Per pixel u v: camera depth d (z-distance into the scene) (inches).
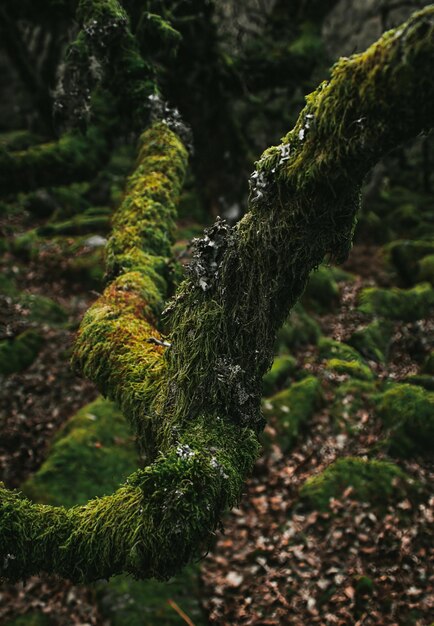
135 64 132.3
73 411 251.1
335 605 176.6
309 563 190.2
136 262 104.0
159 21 133.6
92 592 184.7
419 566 183.8
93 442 223.8
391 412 228.5
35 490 205.3
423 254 347.9
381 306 295.1
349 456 220.8
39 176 257.6
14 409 249.0
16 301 301.7
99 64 125.5
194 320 61.1
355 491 206.4
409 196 481.1
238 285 59.2
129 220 113.3
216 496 52.3
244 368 60.3
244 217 59.0
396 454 219.0
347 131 46.0
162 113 134.9
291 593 182.2
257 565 192.5
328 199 51.8
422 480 209.3
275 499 213.0
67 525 60.5
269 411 239.6
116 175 454.6
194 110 270.4
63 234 372.8
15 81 634.8
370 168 49.9
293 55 292.8
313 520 201.8
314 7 316.5
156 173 122.1
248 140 327.0
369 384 248.1
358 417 235.1
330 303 304.8
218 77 263.9
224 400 60.2
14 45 434.9
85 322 87.1
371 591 177.9
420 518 197.5
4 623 177.3
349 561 188.5
